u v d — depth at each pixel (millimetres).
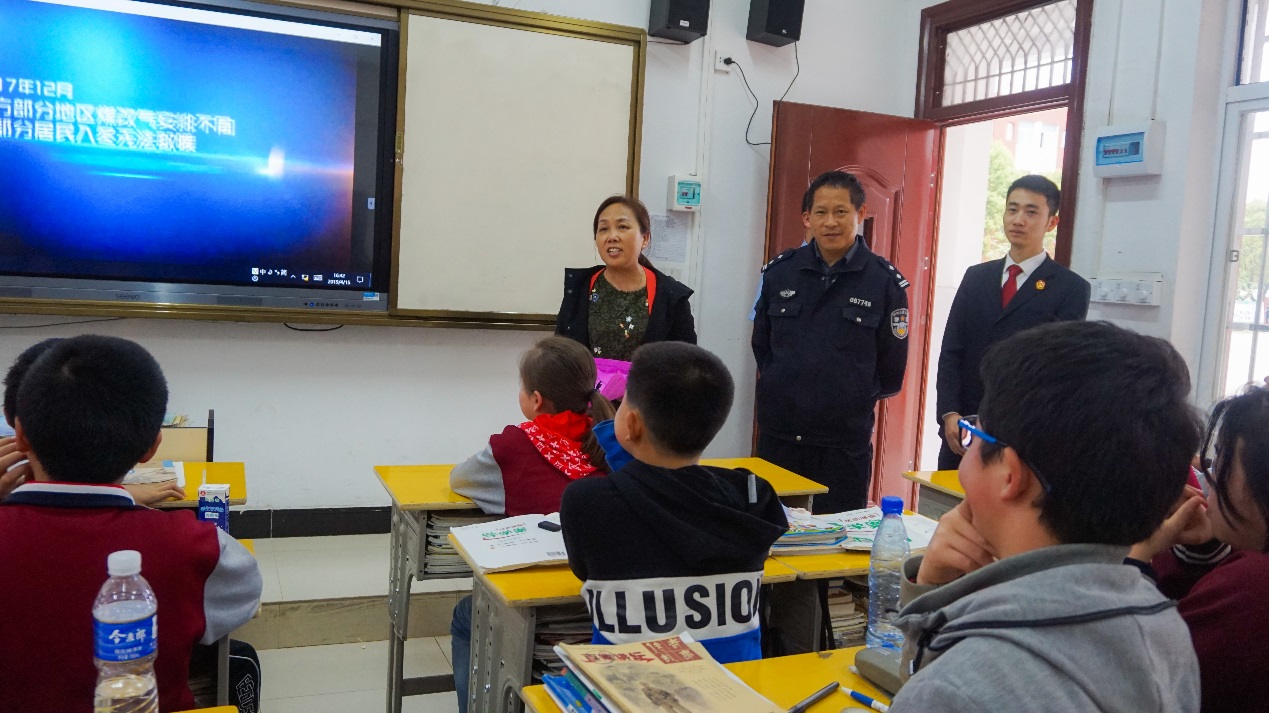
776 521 1610
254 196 3559
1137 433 732
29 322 3375
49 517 1218
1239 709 1004
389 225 3773
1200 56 3322
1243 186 3332
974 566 899
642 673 1169
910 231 4621
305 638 3117
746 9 4406
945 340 3256
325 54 3602
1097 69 3686
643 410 1541
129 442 1264
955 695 707
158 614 1253
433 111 3760
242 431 3715
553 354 2170
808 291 3004
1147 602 759
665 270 4355
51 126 3270
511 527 1910
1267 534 1136
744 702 1120
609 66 4039
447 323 3867
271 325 3719
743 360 4562
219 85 3469
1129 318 3535
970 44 4461
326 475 3861
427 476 2420
